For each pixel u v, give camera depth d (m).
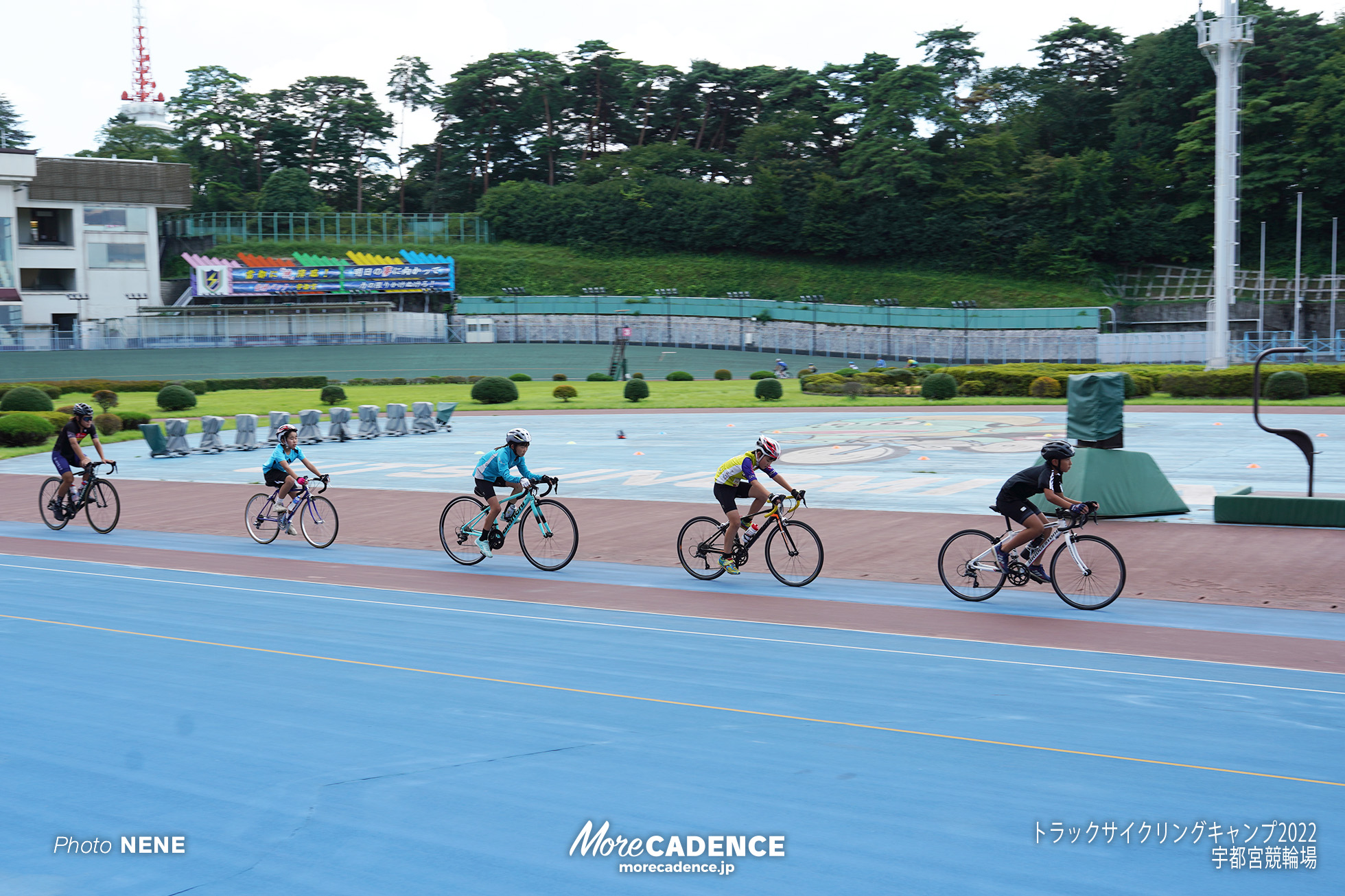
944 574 11.22
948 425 34.06
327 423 41.78
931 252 105.00
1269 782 5.73
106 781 5.94
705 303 96.00
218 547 15.47
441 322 93.81
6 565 13.89
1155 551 13.43
